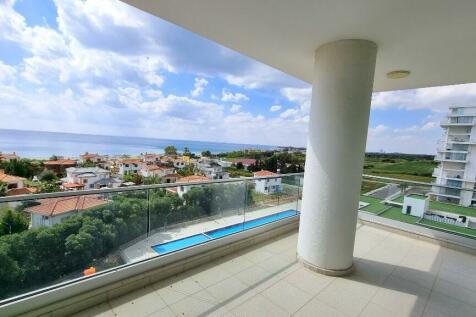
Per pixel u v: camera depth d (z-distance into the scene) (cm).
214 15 197
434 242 350
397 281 245
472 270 275
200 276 237
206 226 283
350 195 239
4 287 158
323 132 241
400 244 344
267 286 225
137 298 199
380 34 210
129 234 219
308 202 259
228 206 305
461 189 360
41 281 171
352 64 225
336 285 232
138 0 181
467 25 183
